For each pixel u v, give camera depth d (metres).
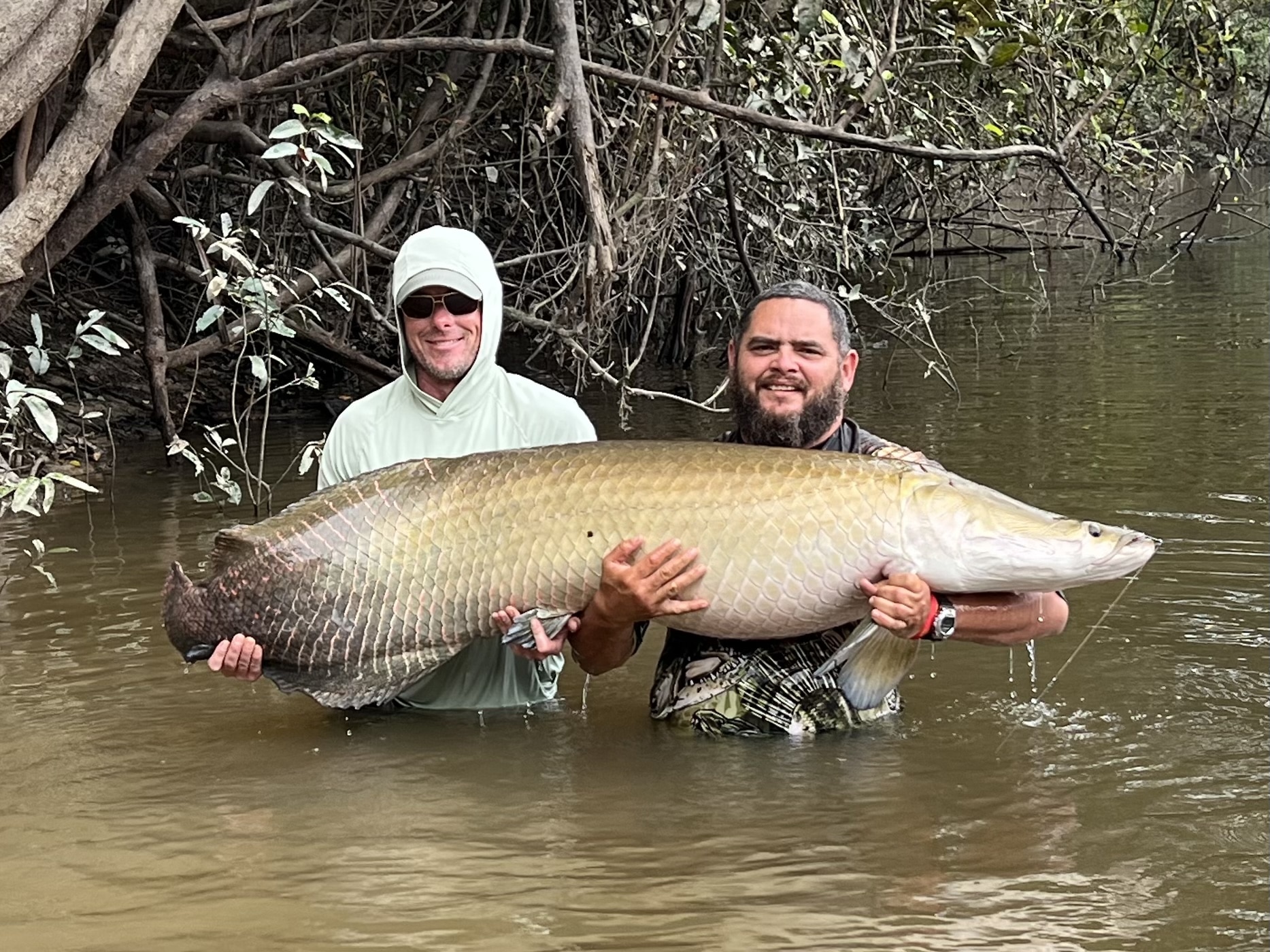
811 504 2.32
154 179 5.42
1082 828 2.09
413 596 2.44
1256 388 5.51
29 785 2.33
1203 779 2.26
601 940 1.78
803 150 5.07
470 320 2.69
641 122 4.66
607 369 4.86
